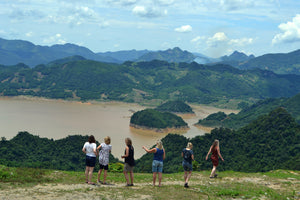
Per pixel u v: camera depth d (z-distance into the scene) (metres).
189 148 23.25
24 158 147.62
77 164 154.75
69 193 18.34
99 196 18.11
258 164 143.50
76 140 179.12
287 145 167.25
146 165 120.81
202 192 21.25
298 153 150.12
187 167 23.05
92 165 22.36
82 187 20.75
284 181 28.61
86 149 22.34
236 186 24.50
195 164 52.47
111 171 37.25
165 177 29.78
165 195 19.38
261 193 22.30
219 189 22.98
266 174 34.75
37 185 20.56
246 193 21.67
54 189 19.44
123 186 22.36
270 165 136.88
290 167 123.19
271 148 167.50
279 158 149.12
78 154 162.88
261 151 161.38
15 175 23.16
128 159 22.52
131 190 20.52
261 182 27.67
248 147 167.50
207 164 131.12
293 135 177.88
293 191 23.12
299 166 120.19
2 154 142.75
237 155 157.12
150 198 18.44
